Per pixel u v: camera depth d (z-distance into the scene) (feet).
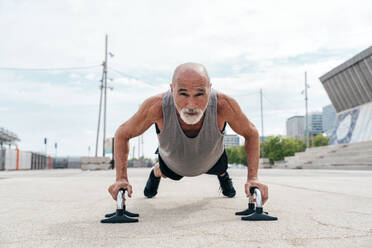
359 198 11.22
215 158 9.84
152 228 6.30
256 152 8.43
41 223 6.93
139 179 24.93
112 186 7.73
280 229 6.14
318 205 9.41
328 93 108.58
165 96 8.18
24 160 110.63
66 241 5.33
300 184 18.45
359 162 64.80
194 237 5.53
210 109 8.01
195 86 6.79
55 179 25.31
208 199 11.12
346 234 5.74
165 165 10.60
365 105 92.12
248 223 6.74
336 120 105.09
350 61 96.22
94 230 6.17
